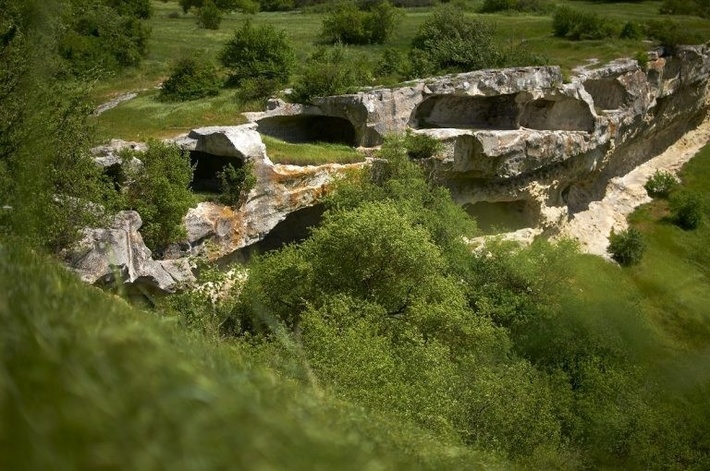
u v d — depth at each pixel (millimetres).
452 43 45000
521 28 57000
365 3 67188
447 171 36875
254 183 29297
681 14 64125
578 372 26938
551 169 42469
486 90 38719
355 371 16125
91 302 3240
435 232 32594
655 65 48062
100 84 40688
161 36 54688
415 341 19891
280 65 41969
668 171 54750
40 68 16953
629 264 44562
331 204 31875
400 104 36875
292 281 24594
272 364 7027
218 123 34875
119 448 1366
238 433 1619
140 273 22234
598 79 44812
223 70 43688
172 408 1568
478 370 20312
